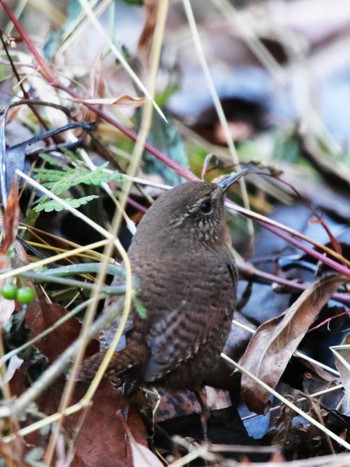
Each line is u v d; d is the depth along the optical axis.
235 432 8.52
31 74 9.96
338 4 15.80
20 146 9.48
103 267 6.84
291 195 12.04
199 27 15.71
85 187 9.96
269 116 14.28
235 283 8.36
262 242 10.84
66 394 6.57
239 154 13.20
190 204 8.38
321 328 9.47
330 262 9.61
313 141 12.99
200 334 7.68
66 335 7.84
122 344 7.39
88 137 10.33
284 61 15.38
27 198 9.77
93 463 7.47
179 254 8.08
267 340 8.78
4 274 7.14
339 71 14.98
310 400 8.39
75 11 10.87
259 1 16.19
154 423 8.25
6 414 6.30
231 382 8.88
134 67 11.67
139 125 11.09
